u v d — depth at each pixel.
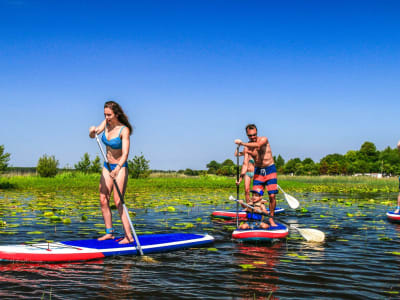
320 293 3.32
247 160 7.79
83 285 3.48
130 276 3.78
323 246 5.38
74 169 30.45
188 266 4.19
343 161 84.50
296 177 42.66
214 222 7.80
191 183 25.17
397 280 3.71
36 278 3.70
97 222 7.38
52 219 7.59
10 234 5.97
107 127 5.26
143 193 16.30
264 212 6.46
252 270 4.03
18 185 20.41
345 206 11.43
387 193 19.11
